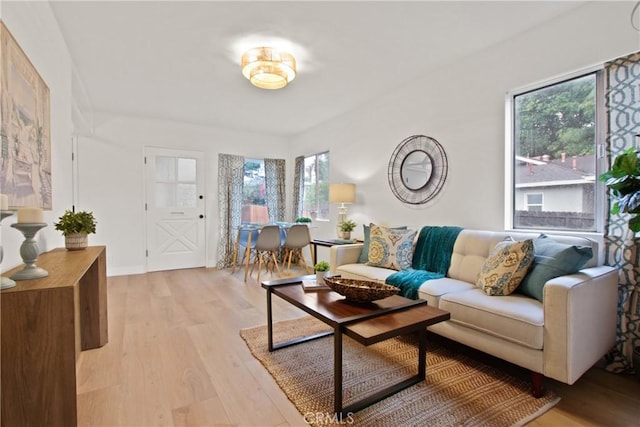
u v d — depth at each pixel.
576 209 2.33
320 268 2.32
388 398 1.70
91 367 2.02
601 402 1.67
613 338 1.97
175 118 4.89
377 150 4.00
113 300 3.45
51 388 1.26
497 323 1.81
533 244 2.09
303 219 5.27
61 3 2.11
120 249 4.72
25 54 1.65
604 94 2.07
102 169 4.58
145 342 2.39
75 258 1.94
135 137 4.79
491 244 2.50
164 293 3.73
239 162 5.52
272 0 2.11
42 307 1.25
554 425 1.49
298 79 3.42
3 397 1.22
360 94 3.87
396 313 1.75
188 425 1.50
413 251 3.02
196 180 5.27
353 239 4.14
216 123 5.18
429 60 3.01
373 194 4.08
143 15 2.26
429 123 3.32
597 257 2.06
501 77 2.70
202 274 4.78
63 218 2.29
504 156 2.69
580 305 1.64
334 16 2.30
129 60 2.94
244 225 5.24
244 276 4.65
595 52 2.16
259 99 4.03
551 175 2.47
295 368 2.01
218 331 2.60
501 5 2.20
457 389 1.78
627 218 1.99
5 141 1.40
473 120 2.92
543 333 1.64
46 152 2.01
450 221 3.13
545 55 2.42
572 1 2.17
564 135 2.39
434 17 2.33
